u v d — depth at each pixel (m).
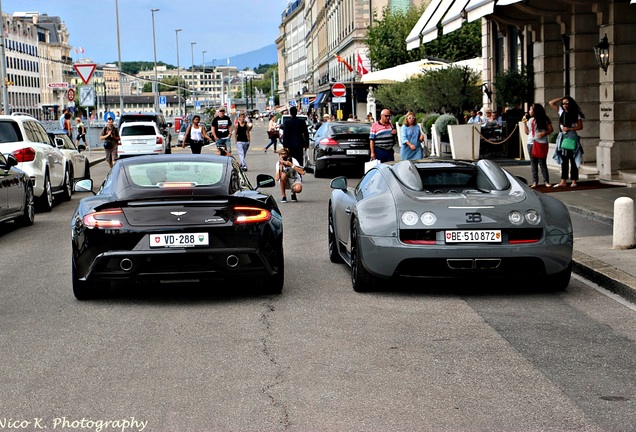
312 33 122.94
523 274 8.26
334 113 59.84
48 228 14.95
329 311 7.81
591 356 6.20
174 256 7.98
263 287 8.53
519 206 8.30
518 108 27.58
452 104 30.89
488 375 5.73
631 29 18.77
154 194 8.38
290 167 18.00
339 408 5.07
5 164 14.29
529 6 22.56
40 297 8.70
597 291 8.61
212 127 28.14
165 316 7.69
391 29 49.28
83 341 6.80
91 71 34.69
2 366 6.10
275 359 6.18
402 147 18.81
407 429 4.70
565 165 17.59
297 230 13.66
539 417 4.88
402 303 8.12
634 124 18.91
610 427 4.70
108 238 8.02
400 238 8.21
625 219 10.39
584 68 22.58
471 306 7.96
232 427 4.76
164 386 5.55
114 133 29.38
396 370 5.87
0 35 35.59
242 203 8.25
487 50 32.56
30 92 163.12
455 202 8.35
